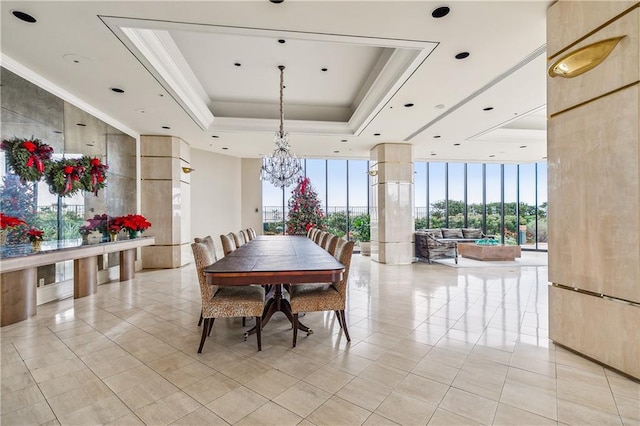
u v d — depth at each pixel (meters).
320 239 5.02
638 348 2.07
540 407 1.85
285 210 10.33
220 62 4.58
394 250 7.57
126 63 3.59
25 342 2.84
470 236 10.22
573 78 2.44
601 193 2.26
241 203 9.67
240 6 2.64
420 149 8.31
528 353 2.59
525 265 7.34
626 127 2.09
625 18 2.07
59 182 4.18
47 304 4.06
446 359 2.50
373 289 4.98
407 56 3.66
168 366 2.38
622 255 2.14
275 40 4.00
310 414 1.80
